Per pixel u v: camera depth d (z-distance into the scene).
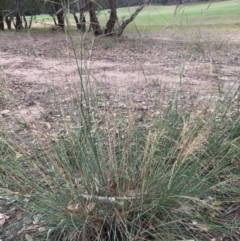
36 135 2.79
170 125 2.83
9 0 17.02
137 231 2.35
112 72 7.20
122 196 2.39
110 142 2.70
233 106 3.53
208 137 2.83
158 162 2.53
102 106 3.26
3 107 4.51
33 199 2.44
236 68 7.45
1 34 15.70
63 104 3.84
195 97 3.79
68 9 2.51
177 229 2.40
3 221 2.56
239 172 2.91
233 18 12.39
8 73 7.37
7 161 2.69
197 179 2.64
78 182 2.49
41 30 18.03
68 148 2.77
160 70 6.94
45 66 8.01
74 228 2.36
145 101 4.51
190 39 4.91
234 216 2.58
